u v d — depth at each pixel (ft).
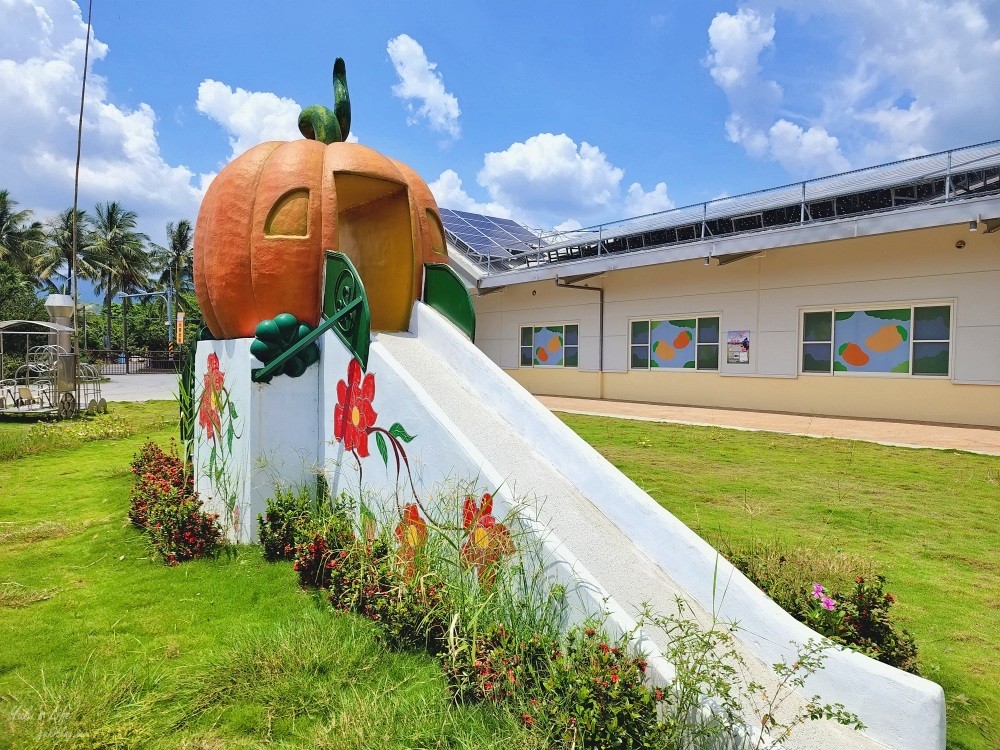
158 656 12.07
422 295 21.91
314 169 19.89
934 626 13.67
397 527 14.94
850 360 49.24
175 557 17.24
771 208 52.26
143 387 91.66
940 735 8.44
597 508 13.53
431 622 11.59
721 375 57.62
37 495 25.63
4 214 147.43
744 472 29.01
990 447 34.99
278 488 18.08
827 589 13.01
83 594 15.06
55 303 61.16
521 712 9.20
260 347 18.06
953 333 43.88
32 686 10.85
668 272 61.57
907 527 20.71
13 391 58.44
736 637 10.61
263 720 9.94
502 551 11.59
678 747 8.21
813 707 8.98
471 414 16.42
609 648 9.00
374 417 16.22
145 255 177.78
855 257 48.55
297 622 13.12
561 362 72.79
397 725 9.55
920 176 41.93
